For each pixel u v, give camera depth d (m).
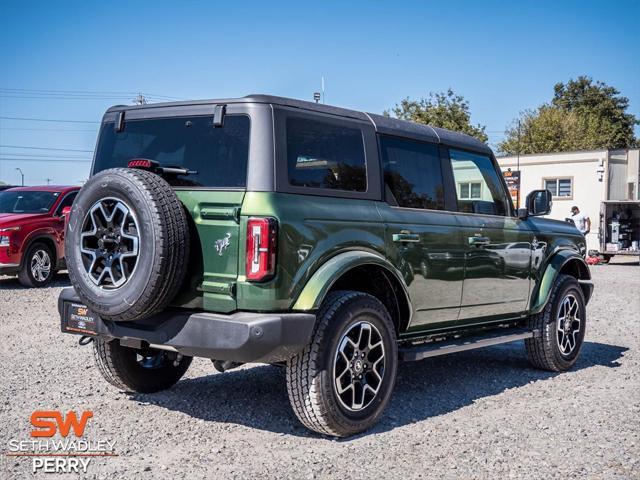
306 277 4.13
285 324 3.95
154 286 3.87
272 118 4.19
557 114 55.62
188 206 4.16
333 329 4.20
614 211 24.41
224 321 3.93
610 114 65.19
